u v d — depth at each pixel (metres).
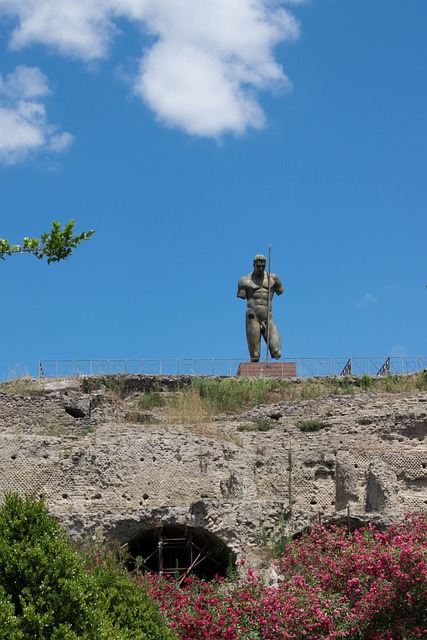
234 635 31.36
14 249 26.98
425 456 45.81
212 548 41.56
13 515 26.20
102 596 27.94
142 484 43.88
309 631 31.61
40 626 24.31
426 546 33.19
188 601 32.72
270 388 55.72
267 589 33.31
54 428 49.47
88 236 27.62
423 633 31.52
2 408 49.88
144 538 41.53
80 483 43.75
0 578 25.08
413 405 49.19
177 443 44.97
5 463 43.91
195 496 44.00
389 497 42.81
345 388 55.91
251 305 60.34
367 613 32.00
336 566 33.53
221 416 51.84
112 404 51.84
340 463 45.84
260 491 45.47
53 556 25.64
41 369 56.81
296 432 47.97
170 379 56.41
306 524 41.22
